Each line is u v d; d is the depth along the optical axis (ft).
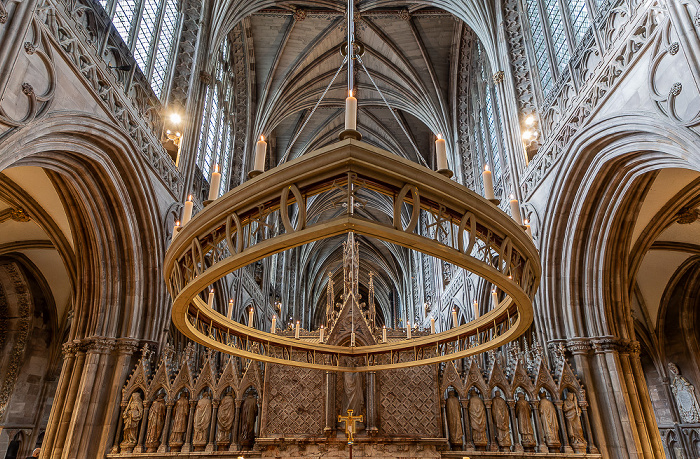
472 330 21.88
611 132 30.73
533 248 13.60
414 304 110.93
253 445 32.17
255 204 11.47
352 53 20.56
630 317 36.06
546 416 32.35
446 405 33.22
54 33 25.81
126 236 35.86
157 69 43.39
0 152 21.71
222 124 63.93
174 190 42.01
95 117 29.55
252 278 74.95
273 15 69.56
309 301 140.26
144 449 31.68
